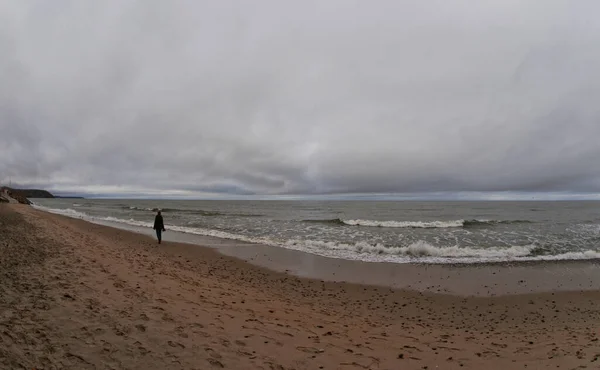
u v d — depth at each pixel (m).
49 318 4.78
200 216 45.41
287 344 5.21
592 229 28.11
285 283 11.54
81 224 27.75
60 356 3.80
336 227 29.50
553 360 5.29
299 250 17.69
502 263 15.00
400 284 11.74
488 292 10.98
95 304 5.62
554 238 22.50
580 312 9.24
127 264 10.11
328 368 4.53
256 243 19.92
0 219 20.53
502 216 46.97
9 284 6.21
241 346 4.84
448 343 6.33
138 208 72.50
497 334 7.25
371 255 16.48
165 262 12.65
